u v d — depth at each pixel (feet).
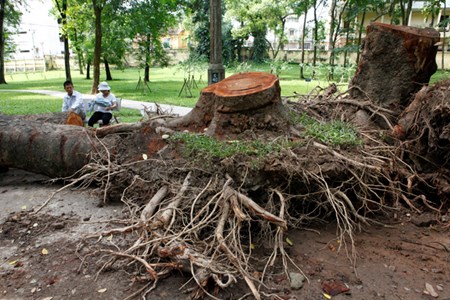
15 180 16.63
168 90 58.59
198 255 8.34
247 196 10.54
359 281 8.86
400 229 11.69
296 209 12.00
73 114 21.03
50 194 14.62
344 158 10.73
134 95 51.65
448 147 12.40
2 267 9.61
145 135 13.56
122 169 12.75
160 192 11.12
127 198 12.60
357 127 14.28
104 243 10.68
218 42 29.68
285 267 8.92
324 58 82.99
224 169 10.90
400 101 15.90
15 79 97.25
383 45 15.71
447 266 9.56
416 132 13.25
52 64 145.89
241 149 11.07
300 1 75.66
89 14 60.49
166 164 11.90
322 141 11.95
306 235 11.24
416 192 13.44
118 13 58.34
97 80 55.67
